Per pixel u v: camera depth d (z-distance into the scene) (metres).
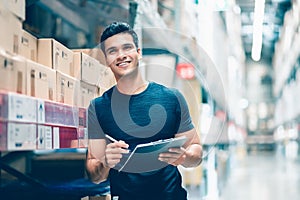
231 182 11.56
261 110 37.91
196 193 6.07
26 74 1.59
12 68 1.49
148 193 1.90
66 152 2.21
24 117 1.42
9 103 1.33
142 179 1.91
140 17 3.63
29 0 2.64
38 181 2.01
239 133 22.44
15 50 1.64
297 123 22.33
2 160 2.05
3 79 1.44
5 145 1.30
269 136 38.03
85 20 3.40
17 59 1.54
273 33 16.44
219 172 7.23
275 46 23.39
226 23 9.20
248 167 18.28
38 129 1.52
